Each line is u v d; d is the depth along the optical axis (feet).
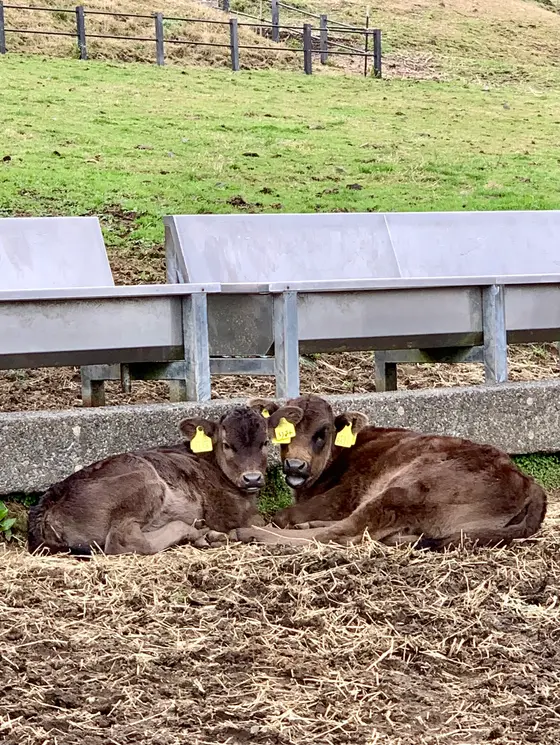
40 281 30.53
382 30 118.11
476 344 27.61
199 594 19.56
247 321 25.95
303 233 32.01
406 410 25.23
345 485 23.12
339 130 72.02
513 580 20.24
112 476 21.62
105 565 20.49
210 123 70.18
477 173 61.05
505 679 17.31
